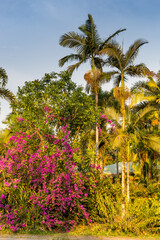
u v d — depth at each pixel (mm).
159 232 7887
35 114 10297
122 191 9336
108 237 7203
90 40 18625
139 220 8195
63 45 18719
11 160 8695
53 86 10273
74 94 10500
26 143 9172
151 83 19344
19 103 10430
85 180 9266
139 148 19344
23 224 7480
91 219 8859
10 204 8016
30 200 7969
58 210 8195
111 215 8211
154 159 21219
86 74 17031
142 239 7117
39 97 10438
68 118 10336
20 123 9688
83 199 8742
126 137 14406
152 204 8648
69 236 7184
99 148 19469
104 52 15984
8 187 8219
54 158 8781
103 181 9891
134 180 21328
